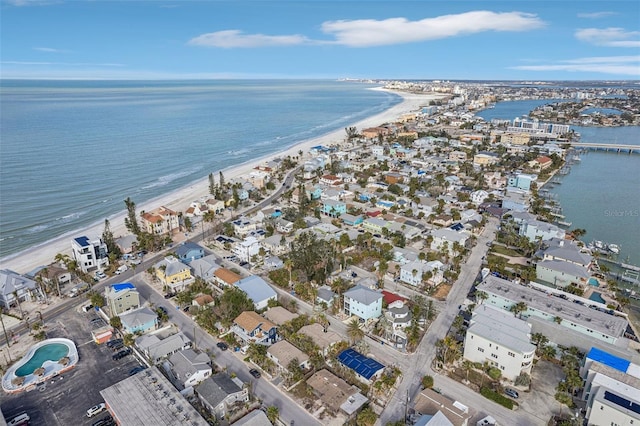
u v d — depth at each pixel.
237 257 136.88
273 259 131.12
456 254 133.88
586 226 171.50
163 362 85.00
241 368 84.56
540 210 177.75
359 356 84.31
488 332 84.06
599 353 80.19
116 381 80.94
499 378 81.19
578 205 197.88
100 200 196.00
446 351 85.81
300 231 150.25
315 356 84.62
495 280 109.75
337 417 71.62
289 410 73.25
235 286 108.81
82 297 114.25
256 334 92.31
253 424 67.06
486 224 165.75
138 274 126.62
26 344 93.94
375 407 73.88
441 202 179.12
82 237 132.25
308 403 74.94
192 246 138.12
